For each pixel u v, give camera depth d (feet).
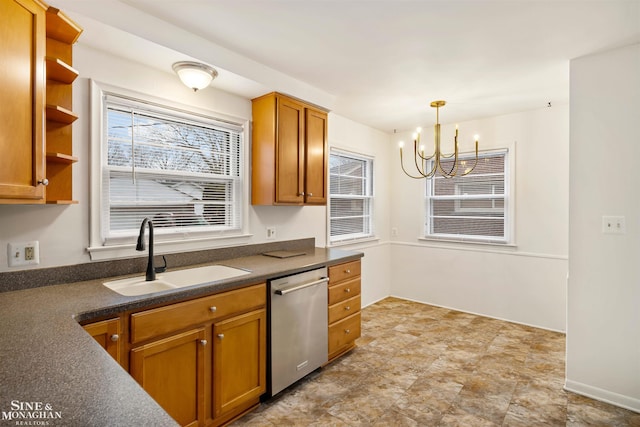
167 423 2.11
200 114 8.03
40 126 4.59
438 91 9.82
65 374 2.77
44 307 4.61
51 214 5.87
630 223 7.00
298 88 9.07
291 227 10.53
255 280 6.73
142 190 7.22
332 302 8.79
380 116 12.51
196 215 8.18
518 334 11.00
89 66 6.25
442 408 6.90
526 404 7.07
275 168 8.61
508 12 5.82
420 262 14.55
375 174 14.55
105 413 2.20
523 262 11.93
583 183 7.50
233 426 6.29
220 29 6.47
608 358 7.24
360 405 7.01
